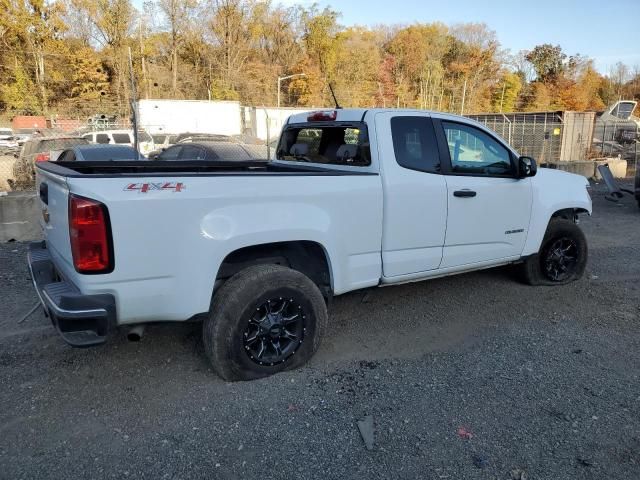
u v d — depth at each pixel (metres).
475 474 2.75
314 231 3.74
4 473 2.74
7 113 55.91
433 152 4.45
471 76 79.75
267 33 69.06
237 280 3.55
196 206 3.30
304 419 3.23
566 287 5.77
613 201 12.58
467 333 4.54
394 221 4.19
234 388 3.57
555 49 86.19
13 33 55.62
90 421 3.20
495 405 3.38
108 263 3.09
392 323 4.76
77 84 56.38
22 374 3.76
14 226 7.68
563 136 25.56
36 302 5.19
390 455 2.90
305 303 3.74
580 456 2.89
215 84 60.81
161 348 4.17
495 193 4.84
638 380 3.71
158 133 29.78
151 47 58.47
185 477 2.73
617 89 93.38
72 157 11.96
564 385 3.63
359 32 76.88
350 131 4.39
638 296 5.50
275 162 5.25
